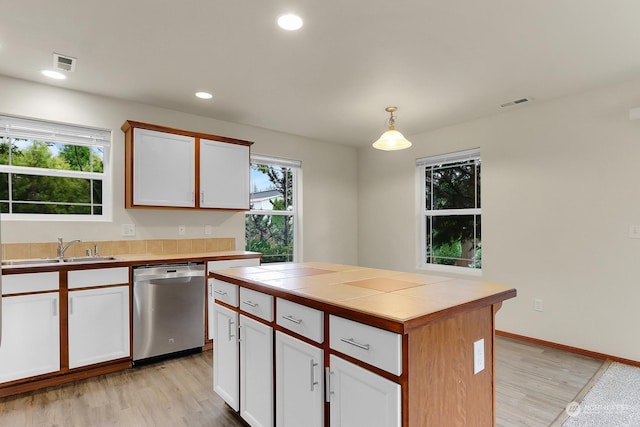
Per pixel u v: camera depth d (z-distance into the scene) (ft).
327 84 9.88
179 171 11.18
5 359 7.82
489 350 5.36
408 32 7.27
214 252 12.41
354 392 4.51
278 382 5.79
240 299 6.75
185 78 9.51
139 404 7.57
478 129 12.98
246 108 11.87
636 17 6.70
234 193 12.34
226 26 7.06
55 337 8.36
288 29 7.16
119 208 10.94
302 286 5.89
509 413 7.18
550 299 11.08
